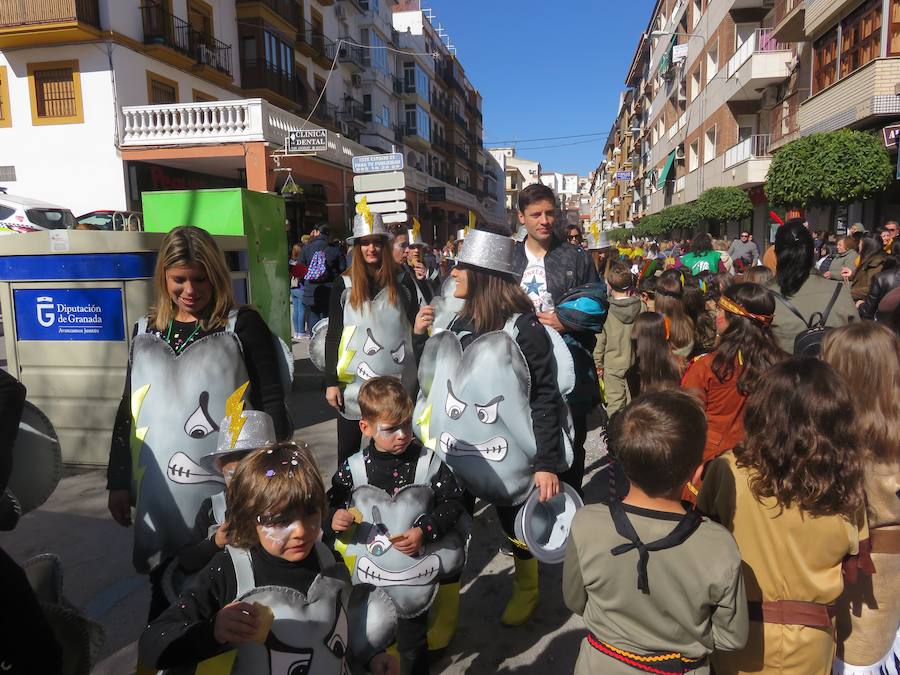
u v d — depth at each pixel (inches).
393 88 1536.7
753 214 984.3
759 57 843.4
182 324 92.4
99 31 644.1
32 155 679.7
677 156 1311.5
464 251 102.7
